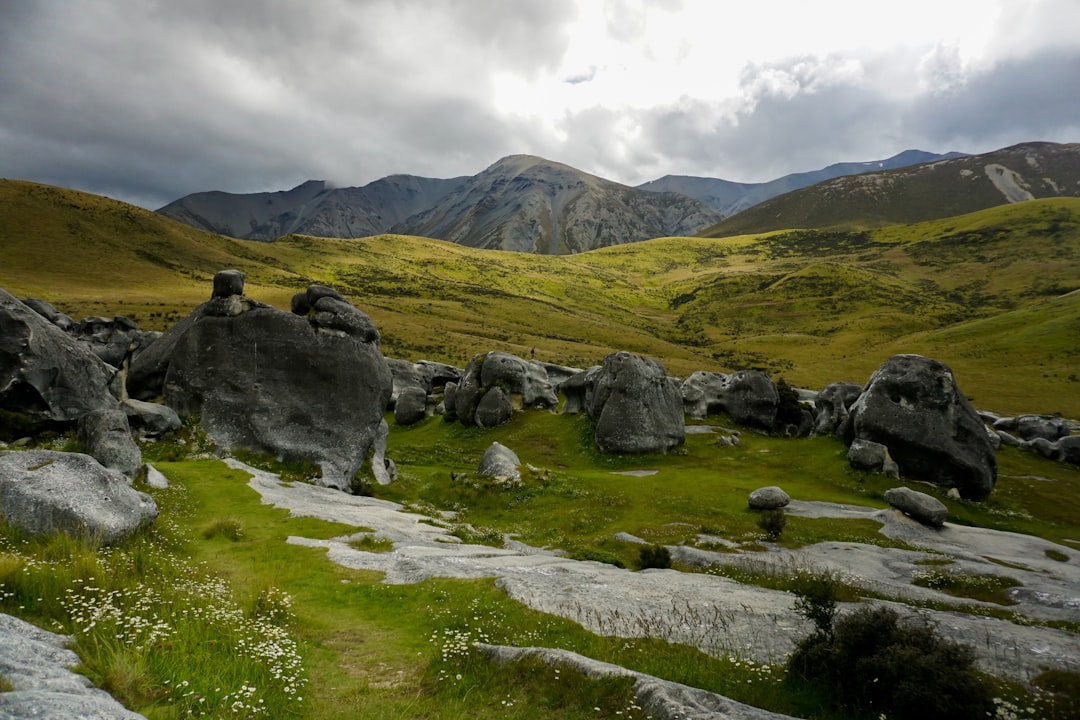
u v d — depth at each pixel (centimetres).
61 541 1530
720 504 4100
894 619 1186
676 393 6438
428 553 2323
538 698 1038
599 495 4225
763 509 3962
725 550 3028
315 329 4756
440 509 4044
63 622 1045
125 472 2833
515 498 4231
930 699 980
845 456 5447
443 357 15375
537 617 1519
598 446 5988
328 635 1408
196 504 2847
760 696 1106
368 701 1037
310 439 4316
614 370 6225
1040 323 17600
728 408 7575
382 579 1931
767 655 1333
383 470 4700
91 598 1129
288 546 2264
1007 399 12444
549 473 4750
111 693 812
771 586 2214
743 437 6819
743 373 7625
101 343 7431
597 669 1072
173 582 1534
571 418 7012
